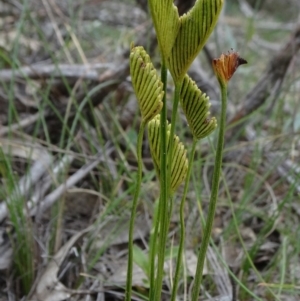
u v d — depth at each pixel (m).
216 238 0.38
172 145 0.22
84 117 0.46
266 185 0.41
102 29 0.70
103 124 0.46
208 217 0.22
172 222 0.39
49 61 0.56
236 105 0.54
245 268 0.34
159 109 0.21
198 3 0.20
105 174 0.41
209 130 0.22
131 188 0.36
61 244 0.36
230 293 0.33
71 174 0.43
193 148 0.22
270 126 0.50
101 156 0.43
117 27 0.70
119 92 0.49
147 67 0.20
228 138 0.47
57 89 0.47
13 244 0.33
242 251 0.37
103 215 0.35
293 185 0.36
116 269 0.34
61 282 0.33
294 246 0.36
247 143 0.43
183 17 0.20
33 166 0.39
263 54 0.80
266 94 0.47
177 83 0.21
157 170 0.23
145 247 0.37
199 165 0.38
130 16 0.67
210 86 0.52
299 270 0.35
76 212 0.40
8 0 0.57
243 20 0.83
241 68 0.61
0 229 0.35
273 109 0.52
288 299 0.33
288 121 0.48
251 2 1.05
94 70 0.48
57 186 0.38
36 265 0.34
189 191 0.41
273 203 0.40
